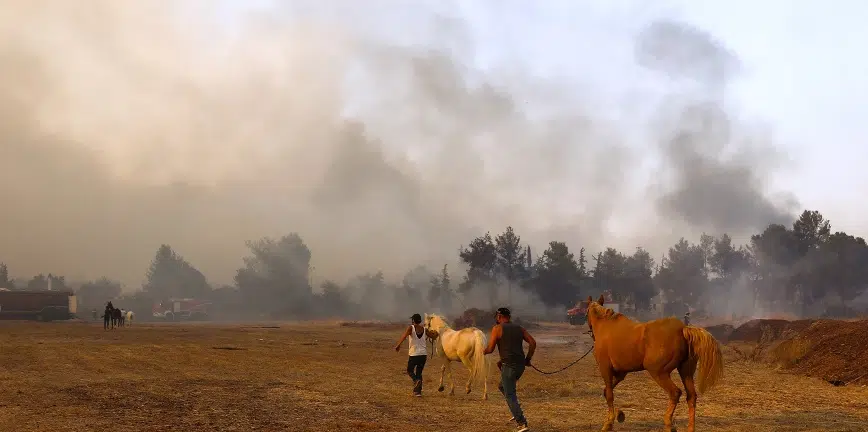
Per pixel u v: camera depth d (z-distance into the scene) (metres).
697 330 10.17
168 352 28.44
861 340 19.81
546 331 61.69
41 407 13.48
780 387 17.30
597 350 11.20
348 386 17.92
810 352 21.55
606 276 107.81
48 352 27.77
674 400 10.25
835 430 10.99
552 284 100.12
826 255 95.62
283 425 11.70
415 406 14.20
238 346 33.34
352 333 52.84
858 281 94.62
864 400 14.82
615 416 11.23
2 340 35.38
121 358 25.55
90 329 52.22
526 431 10.80
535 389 17.09
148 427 11.36
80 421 11.89
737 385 17.75
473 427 11.58
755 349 26.16
